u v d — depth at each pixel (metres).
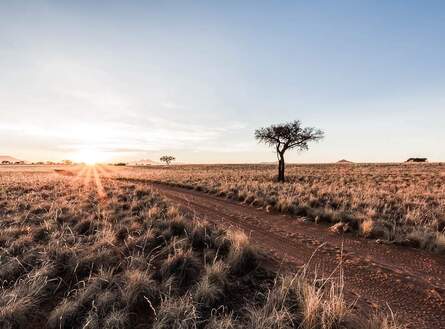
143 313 5.25
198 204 17.42
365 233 10.16
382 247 8.98
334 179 34.00
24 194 18.33
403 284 6.33
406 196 17.25
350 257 8.04
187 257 7.00
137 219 11.45
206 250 7.95
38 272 6.13
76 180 31.27
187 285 6.19
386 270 7.11
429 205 14.73
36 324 5.02
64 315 4.96
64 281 6.36
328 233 10.68
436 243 8.70
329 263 7.59
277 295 5.38
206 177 40.25
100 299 5.24
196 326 4.75
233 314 5.13
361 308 5.28
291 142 32.28
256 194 19.02
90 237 8.83
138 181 38.12
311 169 61.69
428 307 5.35
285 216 13.77
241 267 6.93
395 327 4.22
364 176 37.34
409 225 11.20
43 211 13.07
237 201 18.83
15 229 9.55
